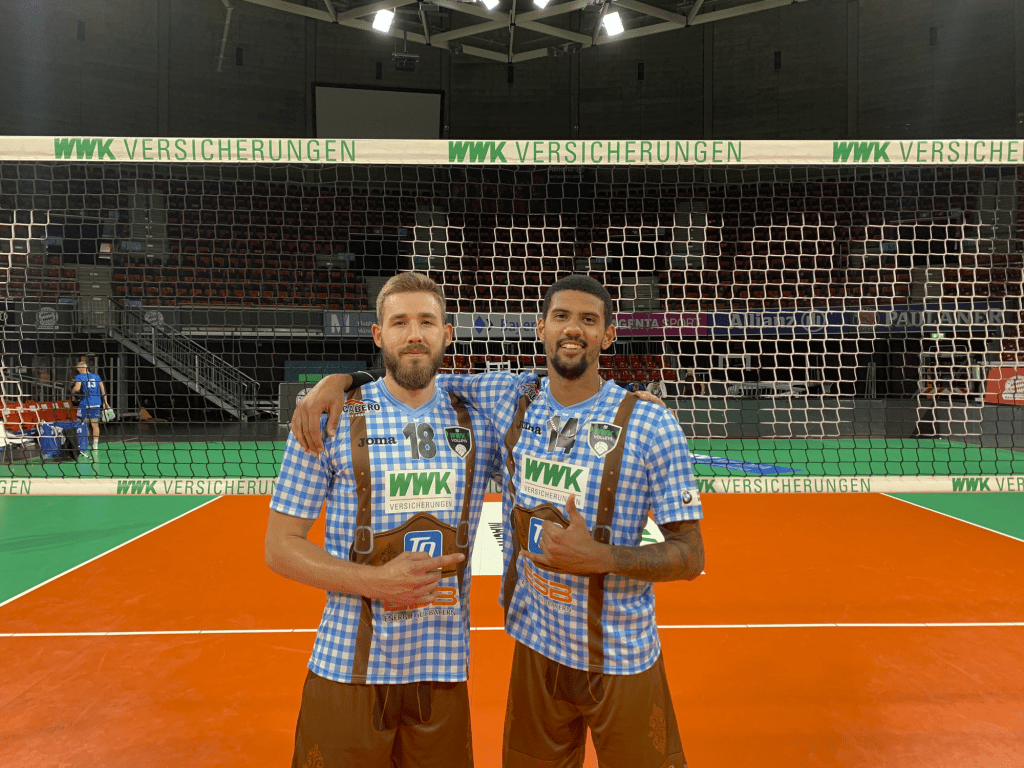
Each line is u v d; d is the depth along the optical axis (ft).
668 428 5.20
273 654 10.51
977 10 54.60
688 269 58.80
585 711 5.17
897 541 17.78
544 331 5.56
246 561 15.81
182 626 11.63
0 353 34.53
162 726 8.39
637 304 58.49
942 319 44.93
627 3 55.88
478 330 44.19
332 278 58.80
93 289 53.01
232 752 7.82
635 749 5.10
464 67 64.95
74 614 12.21
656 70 63.98
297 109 61.93
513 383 5.90
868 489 10.87
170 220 56.34
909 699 9.10
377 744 4.83
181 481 11.06
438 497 5.05
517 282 59.00
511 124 65.26
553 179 58.65
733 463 31.42
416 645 4.93
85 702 8.98
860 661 10.28
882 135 58.39
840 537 18.26
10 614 12.20
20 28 53.26
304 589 13.69
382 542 4.94
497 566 15.08
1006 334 42.98
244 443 43.75
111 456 34.55
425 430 5.17
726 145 11.27
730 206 59.11
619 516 5.22
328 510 5.12
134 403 50.26
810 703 9.00
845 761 7.66
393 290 5.08
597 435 5.30
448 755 5.03
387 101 63.16
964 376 43.01
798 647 10.80
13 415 33.32
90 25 55.21
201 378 51.62
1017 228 48.39
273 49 60.95
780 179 57.93
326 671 4.91
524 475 5.52
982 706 8.90
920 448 37.45
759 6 58.03
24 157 11.19
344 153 11.23
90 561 15.81
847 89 59.31
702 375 51.39
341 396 5.15
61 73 54.60
